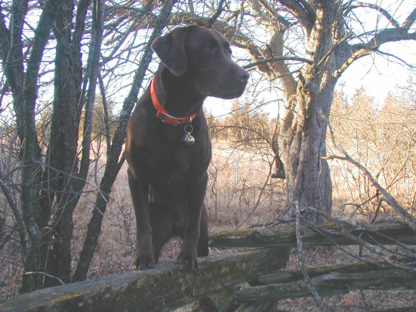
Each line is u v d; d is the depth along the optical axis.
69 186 1.04
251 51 2.48
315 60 1.87
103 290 0.65
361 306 1.33
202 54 0.93
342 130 3.10
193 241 0.94
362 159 3.03
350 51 2.20
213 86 0.92
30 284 0.92
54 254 1.06
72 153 1.06
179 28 0.95
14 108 1.03
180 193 1.04
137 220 0.95
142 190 0.98
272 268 1.08
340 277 0.97
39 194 1.08
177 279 0.82
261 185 2.92
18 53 1.00
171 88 0.92
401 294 1.42
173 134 0.94
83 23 1.10
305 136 2.02
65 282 1.06
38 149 1.08
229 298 0.99
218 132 2.58
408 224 1.02
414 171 2.86
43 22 0.75
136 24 1.58
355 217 2.60
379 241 1.06
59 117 1.05
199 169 0.99
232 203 2.88
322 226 1.09
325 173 2.12
